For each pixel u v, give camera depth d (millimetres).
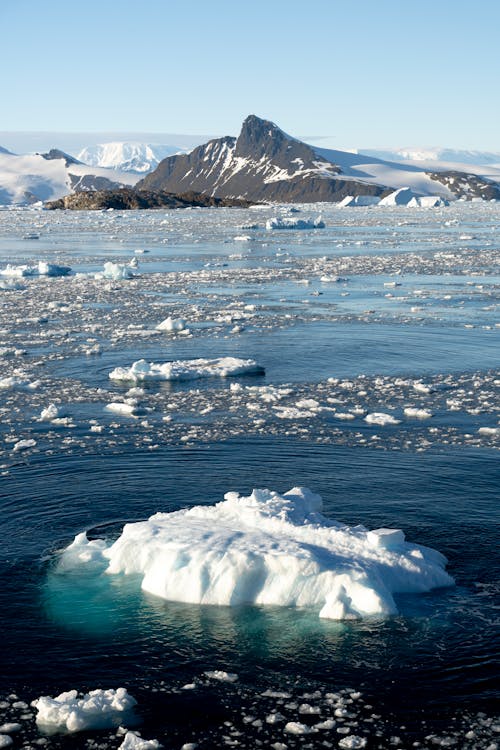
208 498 17453
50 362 30812
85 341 34781
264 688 11422
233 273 59688
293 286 52031
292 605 13297
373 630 12617
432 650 12141
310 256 73062
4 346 33781
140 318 40438
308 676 11641
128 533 14836
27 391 26594
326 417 23344
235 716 10891
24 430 22375
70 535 15859
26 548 15328
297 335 35344
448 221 134750
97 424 22859
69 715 10734
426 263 65125
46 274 60500
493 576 14125
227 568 13453
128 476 18766
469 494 17500
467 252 74375
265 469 19156
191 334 35938
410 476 18594
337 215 175125
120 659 12055
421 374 28438
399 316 39875
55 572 14414
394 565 13766
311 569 13344
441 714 10875
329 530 14461
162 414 23812
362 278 56031
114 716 10891
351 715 10875
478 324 37500
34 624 12891
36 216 181250
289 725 10648
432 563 14070
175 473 18938
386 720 10781
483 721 10727
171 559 13820
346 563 13555
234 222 139125
